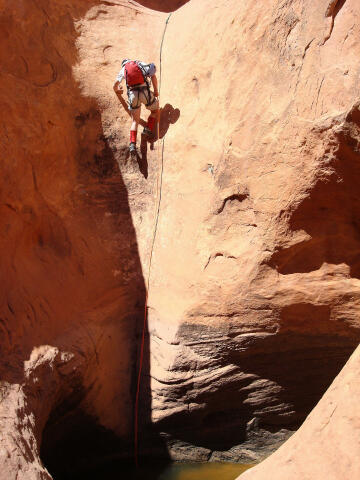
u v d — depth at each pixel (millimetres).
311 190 5195
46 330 5527
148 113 6844
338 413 3430
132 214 6531
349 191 5207
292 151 5227
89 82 6738
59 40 6730
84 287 6105
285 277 5590
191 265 6000
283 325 5789
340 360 6059
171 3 9906
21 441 4395
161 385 6082
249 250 5609
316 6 5258
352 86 4871
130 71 6387
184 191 6258
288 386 6211
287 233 5410
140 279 6320
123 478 6320
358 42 4934
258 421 6391
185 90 6613
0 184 5555
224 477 6262
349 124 4848
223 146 5883
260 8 5852
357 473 3104
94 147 6598
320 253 5523
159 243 6316
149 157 6641
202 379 6031
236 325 5820
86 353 5762
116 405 6176
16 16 6383
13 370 4918
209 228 5918
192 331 5945
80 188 6426
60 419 5828
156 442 6383
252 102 5672
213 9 6766
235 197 5738
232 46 6125
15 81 6098
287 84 5398
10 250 5570
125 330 6230
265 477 3559
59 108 6395
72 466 6309
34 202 5953
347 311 5664
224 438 6457
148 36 7363
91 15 7211
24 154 5902
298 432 3703
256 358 6020
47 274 5852
